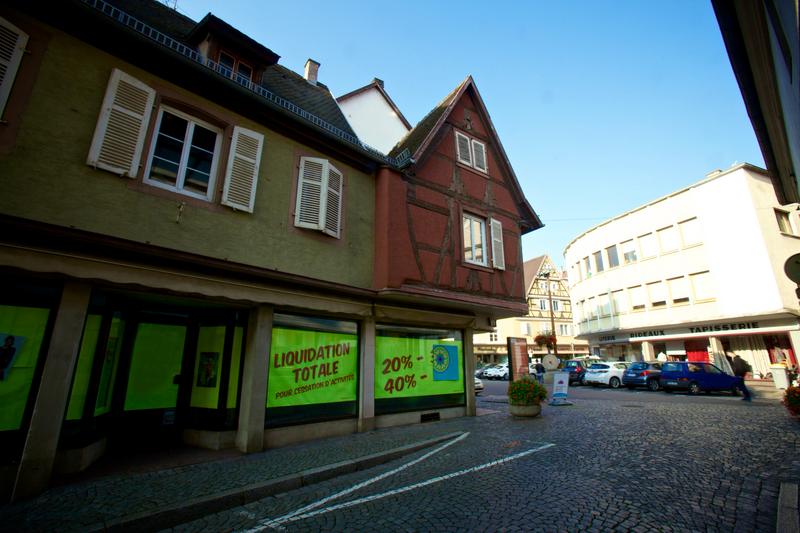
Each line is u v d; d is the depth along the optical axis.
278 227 7.32
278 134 7.75
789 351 19.97
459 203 10.77
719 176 22.30
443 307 10.56
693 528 3.79
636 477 5.31
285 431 7.22
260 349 7.01
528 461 6.23
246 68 8.17
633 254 27.09
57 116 5.18
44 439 4.70
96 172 5.38
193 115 6.64
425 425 9.46
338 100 13.20
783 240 20.56
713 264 22.20
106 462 5.82
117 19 5.70
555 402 13.50
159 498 4.53
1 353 4.66
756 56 4.94
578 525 3.89
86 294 5.26
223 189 6.63
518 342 16.08
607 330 28.83
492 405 13.70
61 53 5.37
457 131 11.50
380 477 5.72
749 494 4.61
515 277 11.89
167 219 5.95
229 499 4.68
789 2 2.74
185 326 7.55
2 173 4.65
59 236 4.86
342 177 8.63
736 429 8.30
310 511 4.52
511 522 4.00
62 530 3.73
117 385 6.65
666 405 12.79
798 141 4.63
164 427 7.09
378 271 8.78
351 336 8.90
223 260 6.29
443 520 4.12
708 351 23.20
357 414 8.66
